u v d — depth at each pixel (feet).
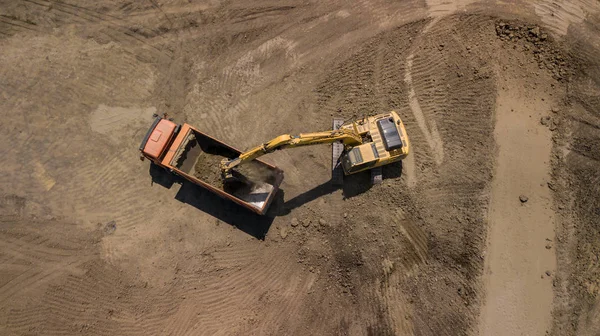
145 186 70.74
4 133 72.08
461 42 73.67
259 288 67.56
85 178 70.85
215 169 67.82
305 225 68.64
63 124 72.64
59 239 68.74
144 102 73.46
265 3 76.69
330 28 75.97
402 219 67.36
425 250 66.18
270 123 72.49
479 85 71.00
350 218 68.18
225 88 73.97
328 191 69.82
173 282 67.56
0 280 67.67
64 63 74.79
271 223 69.21
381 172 68.54
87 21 76.13
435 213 66.95
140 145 68.39
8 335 65.87
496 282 62.69
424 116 71.20
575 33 72.64
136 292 67.26
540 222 64.64
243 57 75.15
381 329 64.95
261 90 73.82
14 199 69.77
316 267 67.92
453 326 62.39
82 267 67.97
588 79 70.74
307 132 72.02
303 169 70.74
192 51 75.46
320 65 74.43
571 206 65.31
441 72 72.59
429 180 68.39
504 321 61.41
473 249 64.08
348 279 67.00
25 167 71.00
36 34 75.72
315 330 65.87
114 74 74.54
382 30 75.31
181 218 69.67
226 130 72.28
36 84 73.97
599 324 60.54
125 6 76.59
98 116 73.00
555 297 61.72
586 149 67.77
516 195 65.92
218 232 69.26
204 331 66.18
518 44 73.20
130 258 68.18
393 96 72.33
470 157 68.18
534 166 66.95
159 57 75.20
